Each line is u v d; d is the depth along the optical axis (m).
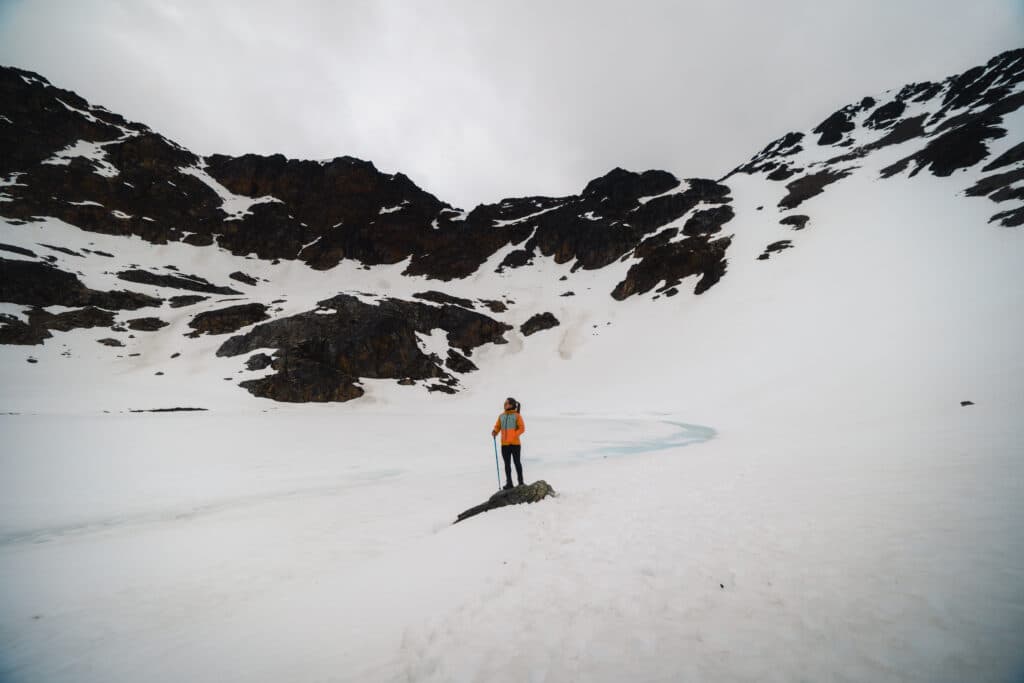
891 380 32.06
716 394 47.25
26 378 55.53
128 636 5.39
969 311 38.84
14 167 99.25
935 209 68.56
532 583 4.69
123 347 68.00
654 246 101.69
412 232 128.12
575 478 13.34
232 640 4.34
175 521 12.07
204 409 52.84
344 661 3.61
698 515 6.62
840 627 2.98
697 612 3.55
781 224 88.69
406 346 75.56
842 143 122.62
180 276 91.56
